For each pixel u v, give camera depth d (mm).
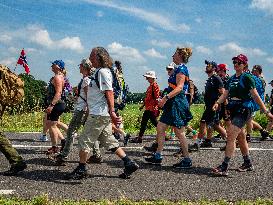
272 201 4949
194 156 8281
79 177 5980
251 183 6000
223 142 10766
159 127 7219
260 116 15508
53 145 7863
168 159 7926
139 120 15641
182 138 7070
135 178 6207
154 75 10328
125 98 9188
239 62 6387
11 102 6086
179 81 6902
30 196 5047
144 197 5102
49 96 7691
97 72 5789
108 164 7207
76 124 6973
